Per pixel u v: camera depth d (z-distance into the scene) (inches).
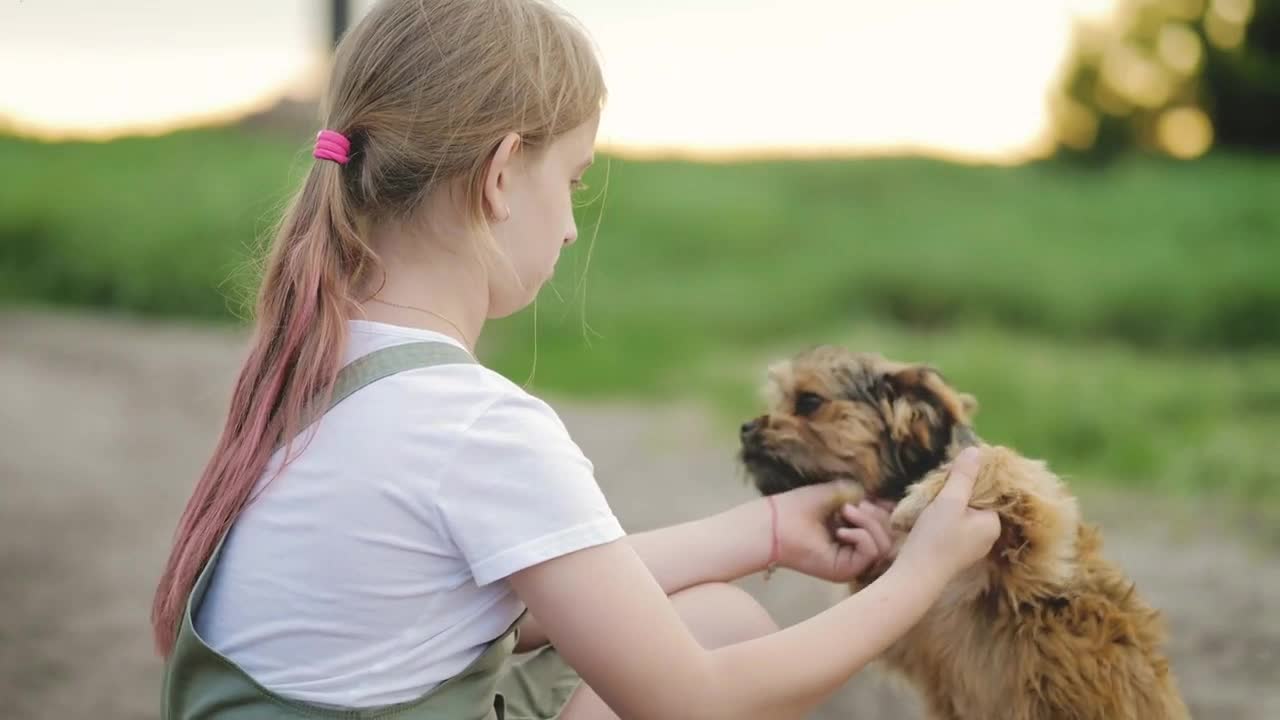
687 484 263.3
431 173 70.2
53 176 543.8
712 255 482.6
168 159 557.6
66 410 330.3
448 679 67.7
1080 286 441.7
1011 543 95.2
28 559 214.2
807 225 506.3
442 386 67.6
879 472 109.3
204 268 491.8
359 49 73.4
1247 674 159.3
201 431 313.6
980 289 447.8
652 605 66.9
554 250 74.8
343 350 69.4
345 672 66.5
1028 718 98.0
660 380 372.8
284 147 570.9
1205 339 424.2
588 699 82.1
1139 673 97.0
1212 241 478.0
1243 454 271.4
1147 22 610.9
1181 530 231.3
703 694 67.4
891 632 74.4
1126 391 320.2
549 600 65.7
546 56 72.9
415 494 65.6
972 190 542.9
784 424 112.3
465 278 72.1
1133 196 525.0
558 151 73.7
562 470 66.6
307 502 67.0
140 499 254.2
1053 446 289.0
